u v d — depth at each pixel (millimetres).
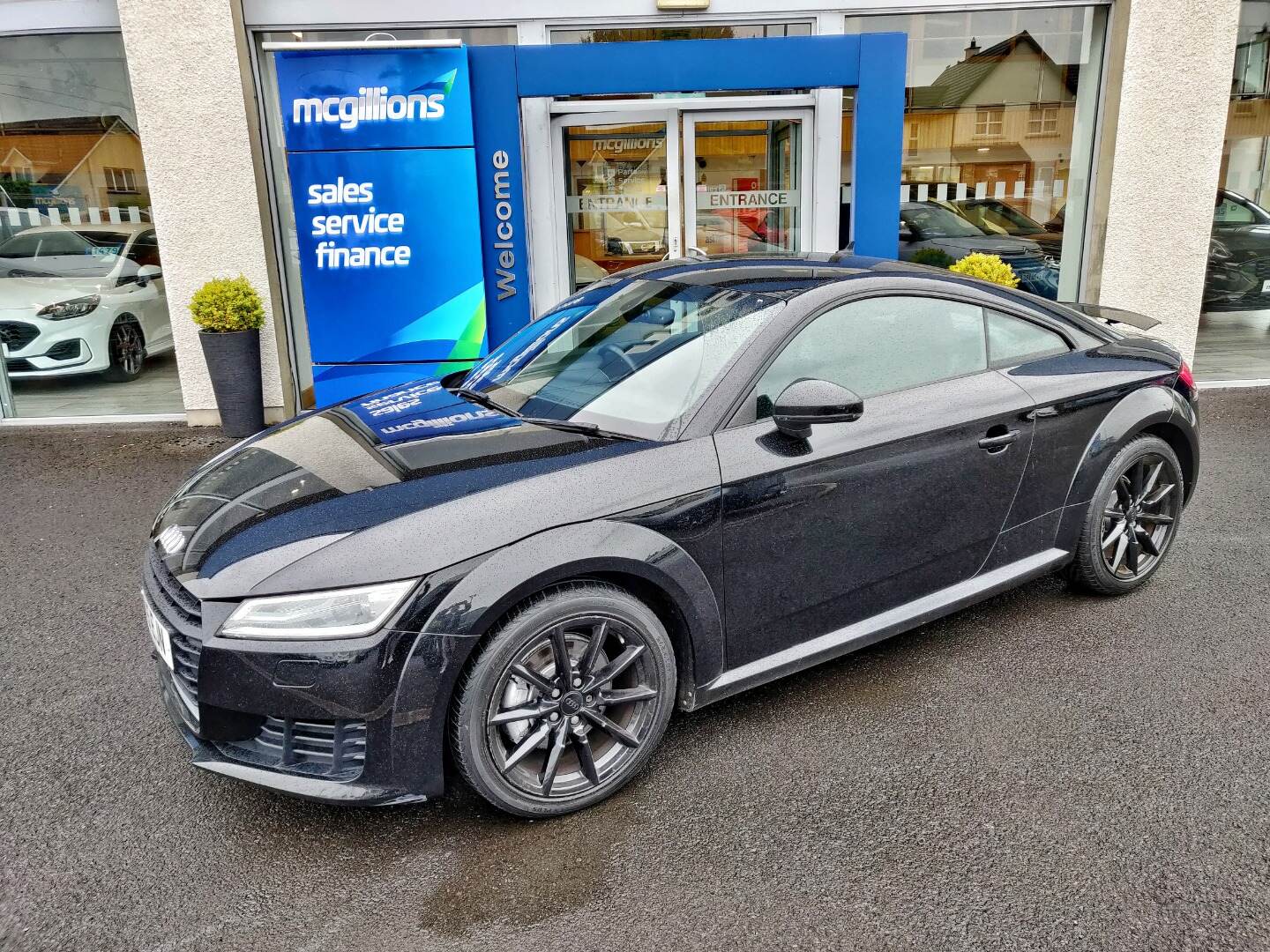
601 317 3510
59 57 6938
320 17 6668
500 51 6422
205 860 2500
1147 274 7238
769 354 2949
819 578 3012
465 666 2426
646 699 2703
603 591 2580
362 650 2318
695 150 7152
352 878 2426
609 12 6770
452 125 6516
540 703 2545
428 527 2436
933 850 2465
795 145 7141
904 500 3125
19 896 2367
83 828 2635
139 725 3158
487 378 3543
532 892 2355
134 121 6992
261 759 2451
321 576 2346
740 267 3586
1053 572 3777
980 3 6840
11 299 7270
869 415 3055
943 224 7367
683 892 2338
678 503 2670
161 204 6812
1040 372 3514
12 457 6527
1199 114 6910
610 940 2188
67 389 7441
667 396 2955
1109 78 6918
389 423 3166
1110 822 2551
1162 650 3508
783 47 6367
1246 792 2664
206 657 2350
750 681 2945
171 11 6484
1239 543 4520
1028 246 7480
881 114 6547
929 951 2129
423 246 6738
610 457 2707
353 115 6500
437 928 2242
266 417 7316
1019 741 2943
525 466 2680
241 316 6688
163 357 7344
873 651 3576
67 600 4172
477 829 2611
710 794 2729
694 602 2727
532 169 7078
